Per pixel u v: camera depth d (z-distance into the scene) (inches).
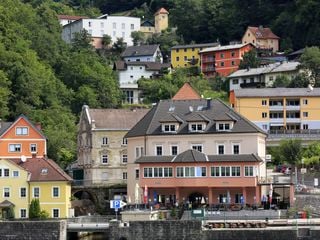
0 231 6446.9
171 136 7642.7
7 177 7741.1
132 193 7854.3
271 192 7086.6
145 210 6801.2
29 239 6422.2
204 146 7598.4
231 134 7549.2
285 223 6382.9
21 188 7726.4
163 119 7677.2
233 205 7066.9
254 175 7293.3
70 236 6717.5
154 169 7416.3
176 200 7401.6
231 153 7559.1
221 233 6181.1
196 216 6742.1
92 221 6924.2
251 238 6131.9
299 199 7317.9
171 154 7647.6
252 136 7524.6
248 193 7362.2
